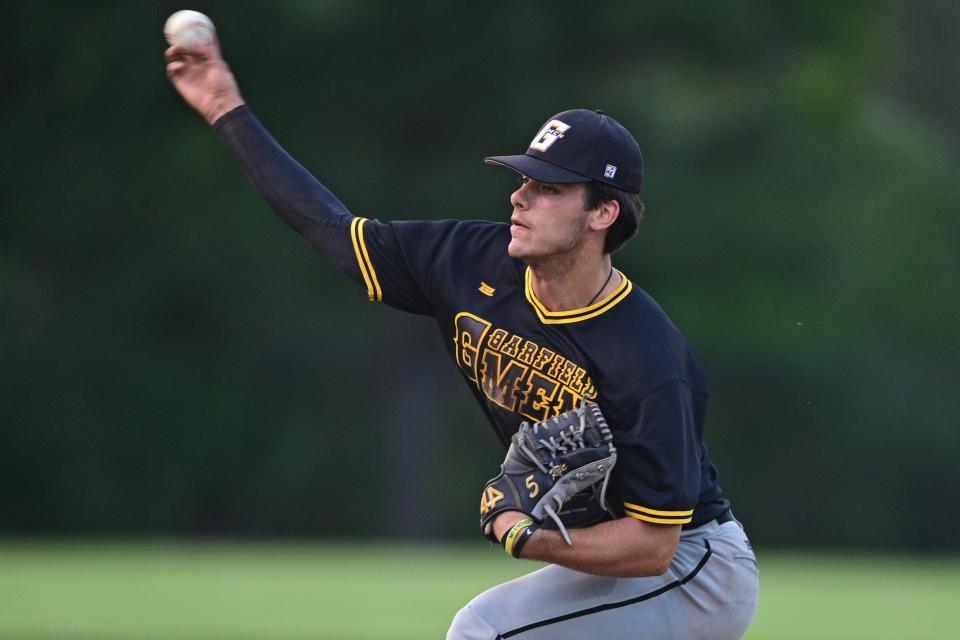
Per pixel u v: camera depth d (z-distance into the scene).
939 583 51.06
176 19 17.00
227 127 17.09
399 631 33.47
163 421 77.75
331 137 74.38
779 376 82.38
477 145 75.06
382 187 74.56
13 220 75.81
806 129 79.88
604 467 14.77
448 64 71.12
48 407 75.88
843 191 82.62
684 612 15.91
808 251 79.31
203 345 81.44
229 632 32.59
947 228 92.12
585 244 15.04
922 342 90.12
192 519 78.88
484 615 15.79
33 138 73.81
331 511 81.06
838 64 80.12
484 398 16.09
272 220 75.94
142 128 73.69
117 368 77.19
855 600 43.25
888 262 88.50
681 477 14.84
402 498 81.75
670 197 76.75
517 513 14.80
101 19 70.81
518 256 15.05
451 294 15.89
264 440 79.81
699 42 74.00
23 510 75.88
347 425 81.50
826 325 85.06
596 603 15.70
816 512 82.81
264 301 79.69
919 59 117.31
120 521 77.12
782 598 43.84
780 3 75.62
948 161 99.62
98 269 79.25
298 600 40.03
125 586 42.59
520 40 70.50
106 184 74.88
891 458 83.06
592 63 75.12
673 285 80.12
